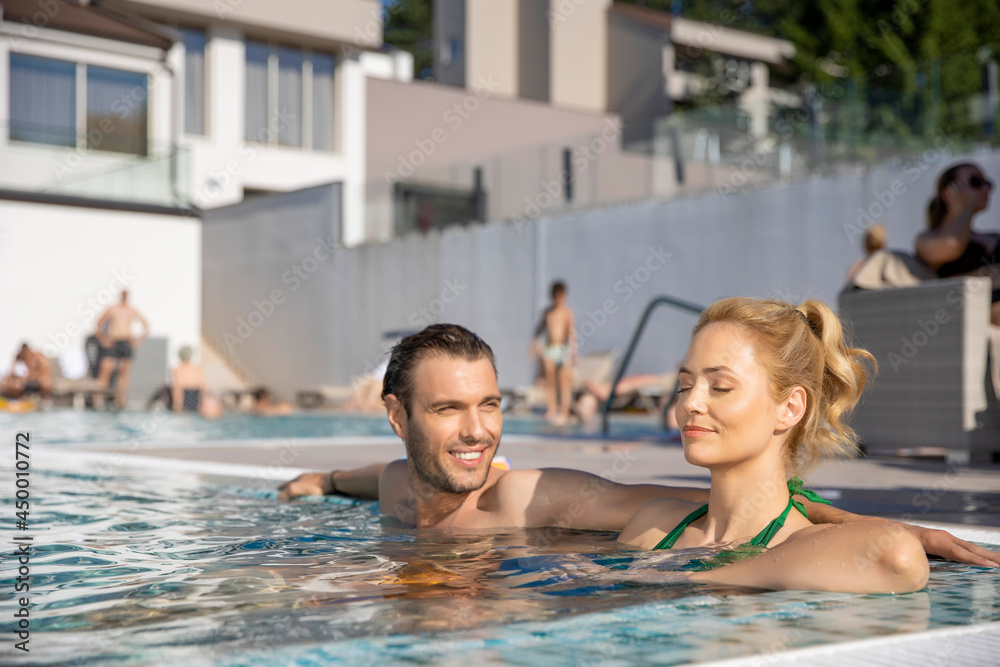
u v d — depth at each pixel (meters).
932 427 4.54
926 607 1.25
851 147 11.65
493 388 1.96
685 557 1.58
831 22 22.47
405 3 35.72
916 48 21.28
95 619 1.22
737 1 33.44
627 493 1.99
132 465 4.06
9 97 15.66
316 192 16.58
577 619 1.16
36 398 13.28
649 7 34.25
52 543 1.97
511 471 2.12
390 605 1.28
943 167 10.40
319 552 1.81
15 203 14.57
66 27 15.91
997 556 1.61
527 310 14.43
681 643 1.04
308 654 1.00
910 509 2.51
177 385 12.41
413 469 2.05
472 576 1.52
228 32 18.69
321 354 16.52
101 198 15.29
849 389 1.58
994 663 0.98
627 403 12.82
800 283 11.66
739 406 1.49
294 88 19.61
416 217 15.80
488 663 0.96
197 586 1.46
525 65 25.55
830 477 3.54
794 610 1.22
